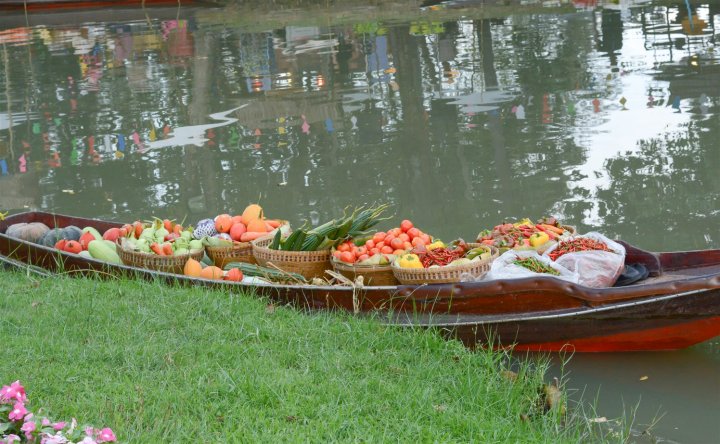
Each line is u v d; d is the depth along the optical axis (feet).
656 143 34.68
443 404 15.96
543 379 18.57
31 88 54.24
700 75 45.09
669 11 66.28
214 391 15.37
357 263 21.17
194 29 77.36
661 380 18.43
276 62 58.49
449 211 29.58
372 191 32.09
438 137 38.06
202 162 36.73
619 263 20.01
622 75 46.70
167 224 24.48
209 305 19.67
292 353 17.42
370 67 54.60
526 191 30.76
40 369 16.08
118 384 15.47
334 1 89.76
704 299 18.48
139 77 55.98
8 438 11.61
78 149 39.83
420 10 79.15
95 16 89.61
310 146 38.14
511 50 56.54
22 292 20.98
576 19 66.69
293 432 14.06
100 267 22.79
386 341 18.62
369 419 14.88
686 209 28.12
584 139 36.01
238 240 23.76
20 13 93.56
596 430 16.42
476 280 20.17
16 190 34.35
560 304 19.40
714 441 16.05
